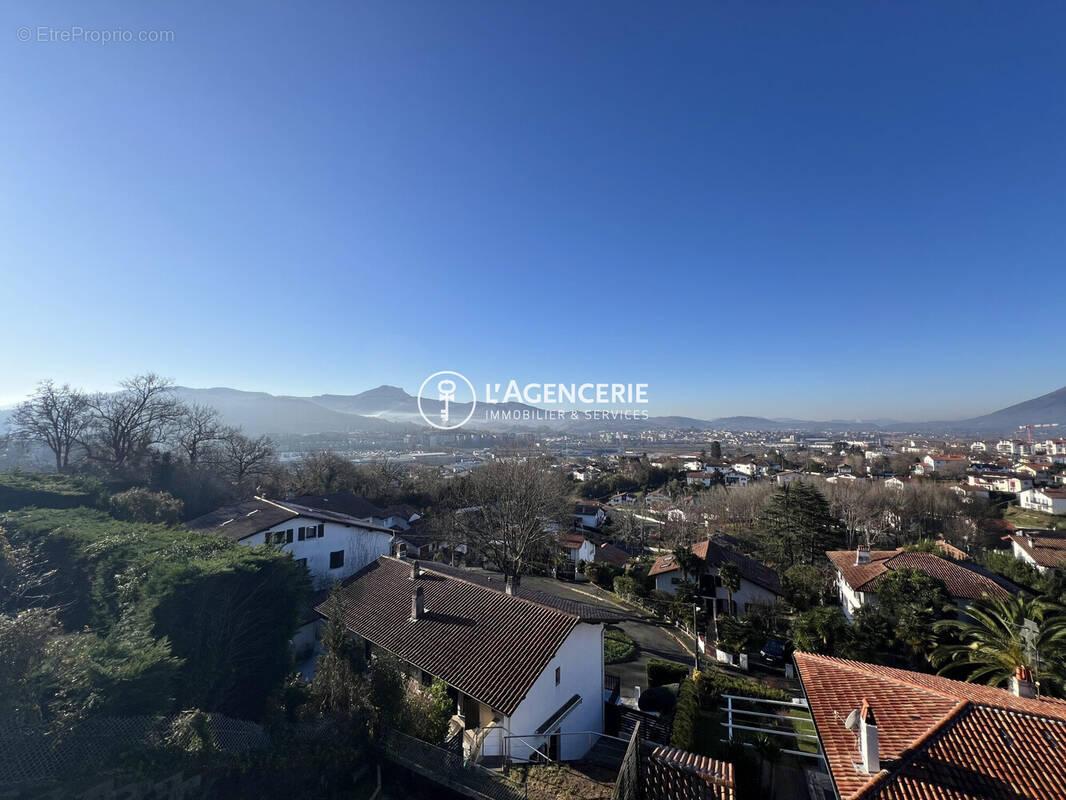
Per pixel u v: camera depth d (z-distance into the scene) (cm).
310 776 1149
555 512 4741
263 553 1669
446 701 1516
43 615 1102
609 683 2342
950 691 1288
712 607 3719
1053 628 1848
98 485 3431
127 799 870
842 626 2467
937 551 3538
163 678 1082
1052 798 927
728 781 1199
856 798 966
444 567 2694
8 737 817
